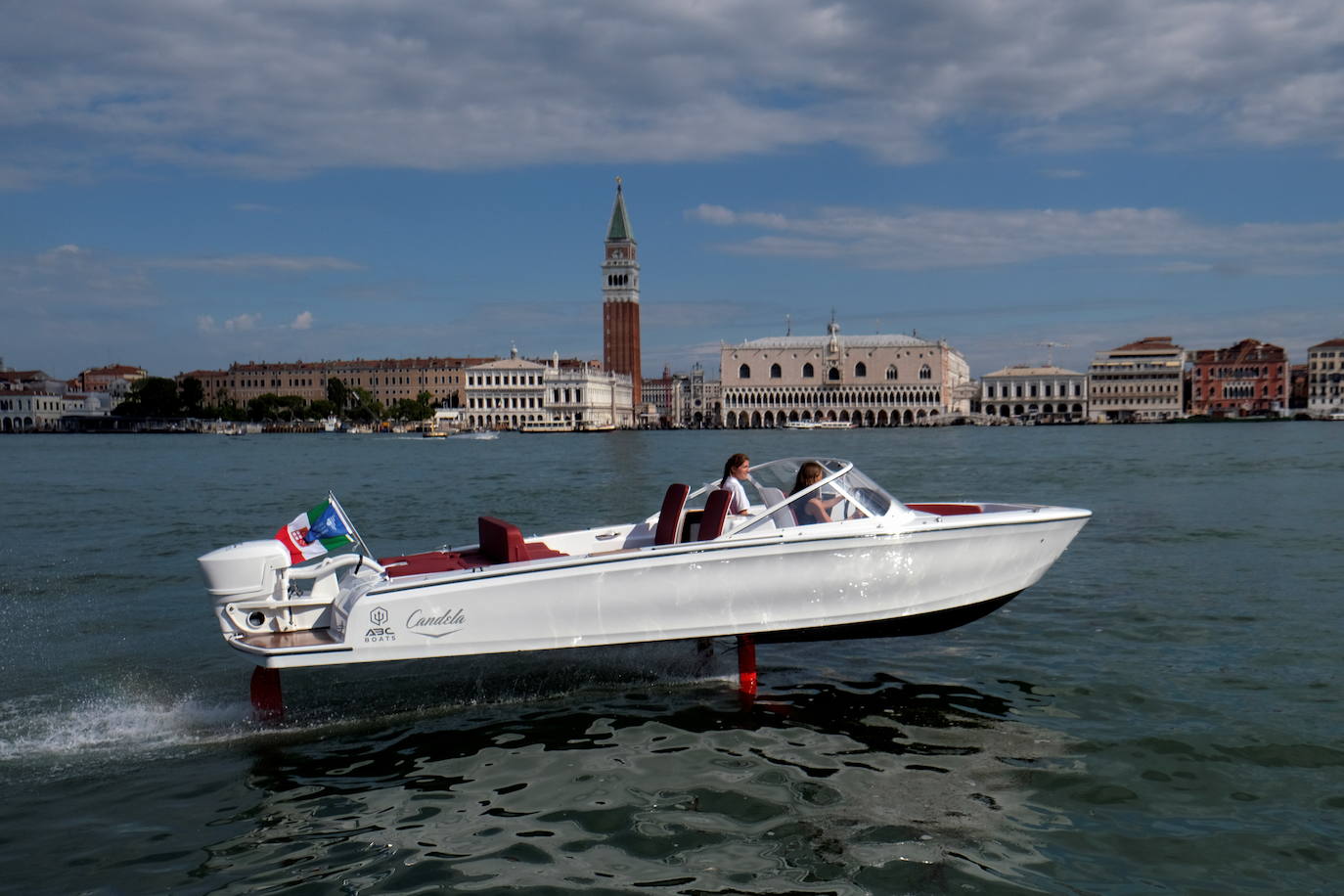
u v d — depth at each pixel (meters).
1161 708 8.40
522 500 30.31
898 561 8.94
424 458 71.94
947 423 188.75
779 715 8.37
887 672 9.65
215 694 9.04
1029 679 9.34
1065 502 27.11
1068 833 6.07
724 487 9.59
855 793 6.70
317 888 5.46
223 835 6.15
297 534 8.40
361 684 9.25
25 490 37.91
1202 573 14.73
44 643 11.09
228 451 90.00
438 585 7.93
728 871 5.62
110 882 5.55
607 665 9.79
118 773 7.21
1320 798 6.52
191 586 14.73
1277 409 177.75
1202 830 6.08
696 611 8.52
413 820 6.35
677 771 7.13
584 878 5.54
